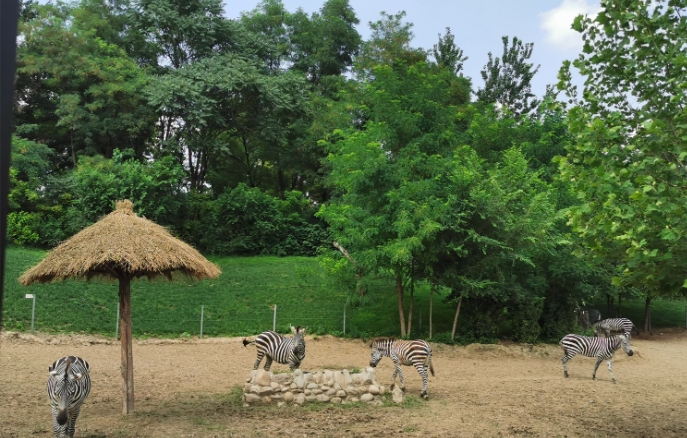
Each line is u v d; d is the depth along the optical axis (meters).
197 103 37.69
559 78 9.88
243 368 17.75
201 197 42.09
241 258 37.41
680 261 8.12
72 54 37.28
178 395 13.49
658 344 27.69
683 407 13.03
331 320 25.84
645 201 7.90
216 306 26.70
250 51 44.56
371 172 22.61
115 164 35.53
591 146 8.85
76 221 33.31
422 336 23.70
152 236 11.34
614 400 13.66
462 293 22.19
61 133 39.47
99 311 24.25
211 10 43.47
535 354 22.00
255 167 51.91
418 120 25.67
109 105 39.00
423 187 22.50
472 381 16.22
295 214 41.78
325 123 40.94
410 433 10.32
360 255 23.00
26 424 10.27
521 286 23.95
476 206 21.94
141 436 9.84
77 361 9.30
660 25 8.98
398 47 40.66
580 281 24.31
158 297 27.06
